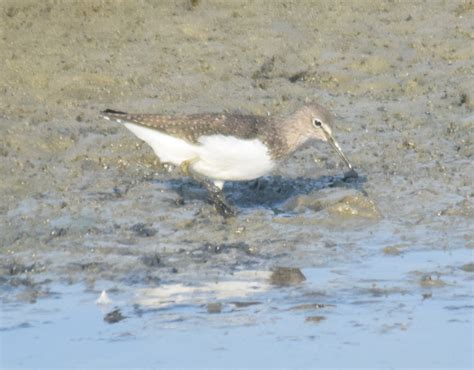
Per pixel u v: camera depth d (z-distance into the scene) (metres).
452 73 18.48
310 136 14.79
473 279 13.24
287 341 11.97
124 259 13.39
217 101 17.41
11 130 16.38
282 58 18.70
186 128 14.34
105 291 12.58
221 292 12.77
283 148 14.57
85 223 14.27
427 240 14.19
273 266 13.39
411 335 12.15
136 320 12.15
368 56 18.84
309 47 19.00
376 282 13.13
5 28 18.77
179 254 13.59
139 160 16.00
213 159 14.39
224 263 13.42
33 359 11.39
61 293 12.63
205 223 14.42
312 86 18.25
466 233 14.37
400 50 19.06
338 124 17.17
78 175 15.52
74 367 11.26
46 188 15.14
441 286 13.07
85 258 13.41
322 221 14.58
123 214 14.54
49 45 18.48
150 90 17.61
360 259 13.67
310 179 15.78
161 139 14.49
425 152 16.47
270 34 19.23
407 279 13.22
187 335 11.94
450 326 12.34
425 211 14.91
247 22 19.58
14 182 15.21
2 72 17.77
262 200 15.27
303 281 13.10
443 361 11.70
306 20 19.77
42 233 13.99
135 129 14.62
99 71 17.89
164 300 12.55
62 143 16.22
